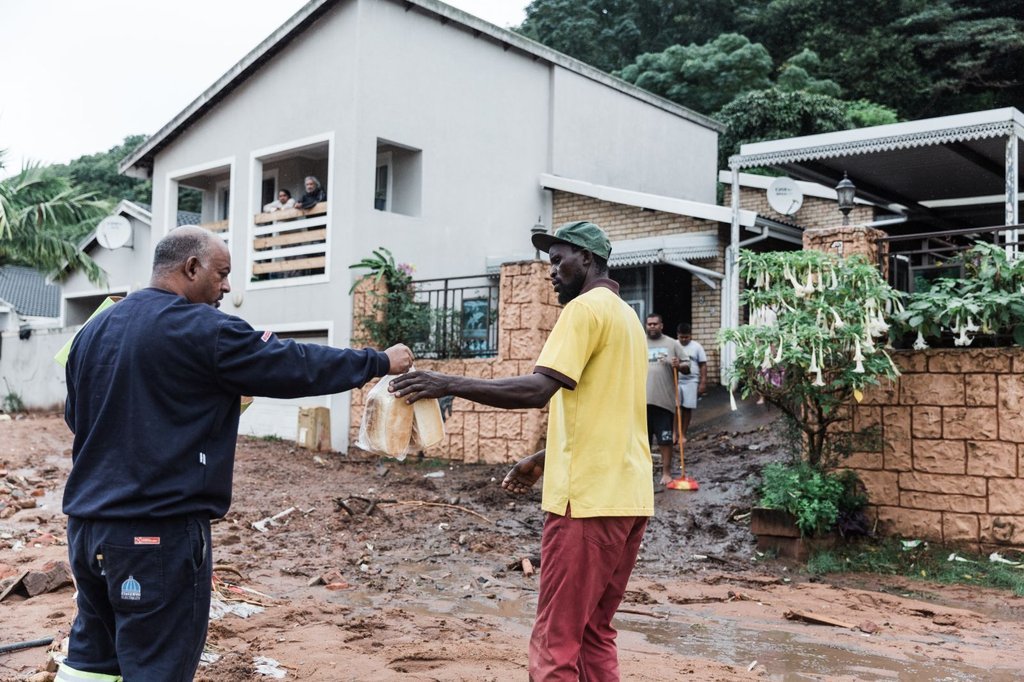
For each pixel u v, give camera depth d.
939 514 8.46
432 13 15.39
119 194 40.25
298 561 7.75
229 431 2.95
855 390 8.08
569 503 3.37
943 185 15.67
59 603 5.81
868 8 32.47
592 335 3.41
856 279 8.27
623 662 5.07
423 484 10.95
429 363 13.19
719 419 13.38
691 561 8.22
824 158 13.43
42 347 20.08
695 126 21.69
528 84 17.52
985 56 29.25
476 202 16.23
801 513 8.13
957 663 5.34
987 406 8.31
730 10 34.47
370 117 14.36
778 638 5.86
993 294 8.19
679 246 15.58
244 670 4.54
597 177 18.83
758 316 8.79
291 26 14.82
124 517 2.71
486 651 5.14
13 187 19.53
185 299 2.97
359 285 13.84
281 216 15.23
